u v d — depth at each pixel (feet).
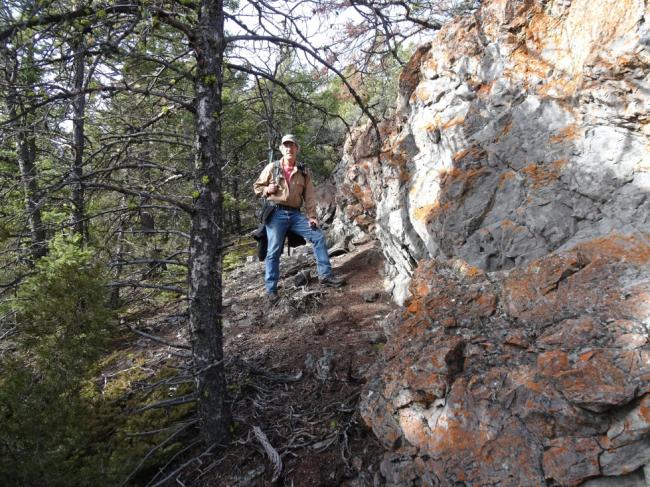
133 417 11.81
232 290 20.17
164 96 9.76
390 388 8.75
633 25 8.66
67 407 8.10
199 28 10.18
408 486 7.85
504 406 7.35
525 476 6.68
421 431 8.02
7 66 9.16
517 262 10.13
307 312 16.16
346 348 13.20
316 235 17.56
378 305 15.76
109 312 8.64
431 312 9.70
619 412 6.39
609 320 7.38
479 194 11.27
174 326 17.67
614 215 8.97
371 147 19.31
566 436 6.67
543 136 10.63
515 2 11.85
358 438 9.67
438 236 11.85
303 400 11.51
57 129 13.56
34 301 8.20
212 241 10.47
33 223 13.09
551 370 7.16
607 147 9.36
